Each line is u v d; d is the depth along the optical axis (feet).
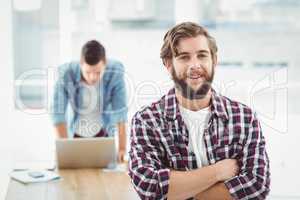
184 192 5.11
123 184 6.82
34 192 6.42
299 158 10.95
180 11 11.65
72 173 7.50
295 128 11.10
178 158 5.23
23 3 11.73
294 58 12.27
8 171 8.81
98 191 6.46
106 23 12.07
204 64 5.19
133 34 12.13
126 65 11.43
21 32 11.82
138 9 12.40
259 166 5.16
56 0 11.79
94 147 7.82
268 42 12.33
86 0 11.91
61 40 11.57
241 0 12.13
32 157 11.14
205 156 5.26
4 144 11.08
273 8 12.26
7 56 11.16
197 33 5.16
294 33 12.28
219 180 5.16
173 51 5.19
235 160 5.24
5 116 11.14
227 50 12.08
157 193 5.11
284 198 10.67
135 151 5.26
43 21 11.84
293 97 11.59
